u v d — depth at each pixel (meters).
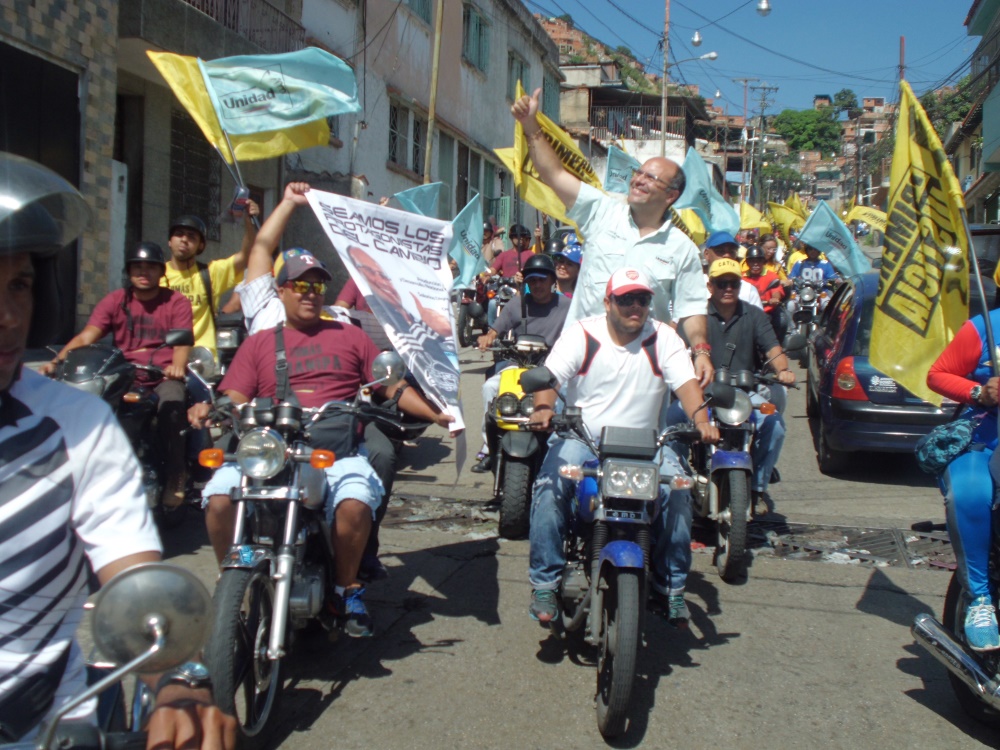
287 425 3.64
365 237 4.60
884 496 7.59
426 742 3.55
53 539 1.75
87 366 5.22
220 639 3.16
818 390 8.90
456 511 6.73
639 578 3.65
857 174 54.84
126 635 1.52
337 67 6.94
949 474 3.68
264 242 5.01
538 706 3.86
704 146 55.03
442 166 24.47
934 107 33.97
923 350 4.27
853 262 12.62
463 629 4.64
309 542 3.96
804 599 5.19
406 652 4.36
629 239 5.18
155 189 13.23
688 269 5.13
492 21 27.19
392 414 4.16
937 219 4.21
